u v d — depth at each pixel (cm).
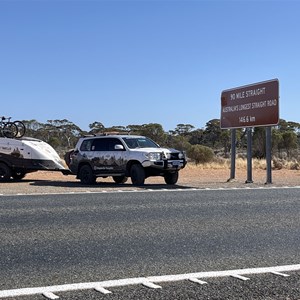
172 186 1844
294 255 717
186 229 912
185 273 620
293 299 526
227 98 2297
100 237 836
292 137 5622
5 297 526
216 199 1372
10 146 2162
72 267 646
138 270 634
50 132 6044
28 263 665
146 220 1009
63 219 1016
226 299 524
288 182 2136
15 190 1675
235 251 740
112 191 1606
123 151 1917
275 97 1984
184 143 5266
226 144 6284
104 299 521
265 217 1057
